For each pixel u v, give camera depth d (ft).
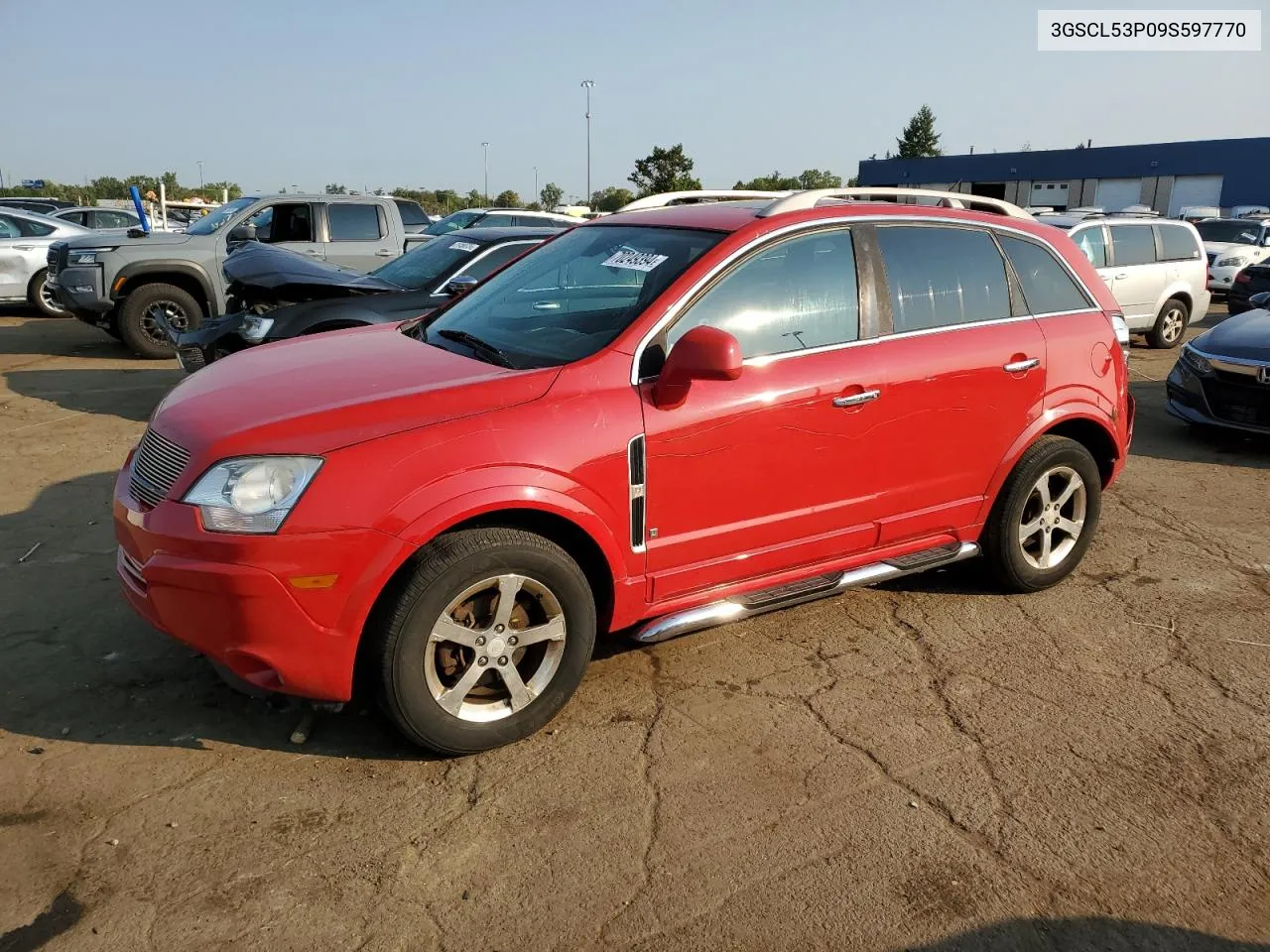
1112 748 11.26
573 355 11.25
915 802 10.12
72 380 31.09
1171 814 10.05
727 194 16.21
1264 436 26.14
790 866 9.13
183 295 35.22
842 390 12.42
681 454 11.27
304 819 9.60
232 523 9.30
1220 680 12.92
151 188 208.23
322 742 10.93
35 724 11.08
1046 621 14.65
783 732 11.39
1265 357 24.36
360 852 9.15
